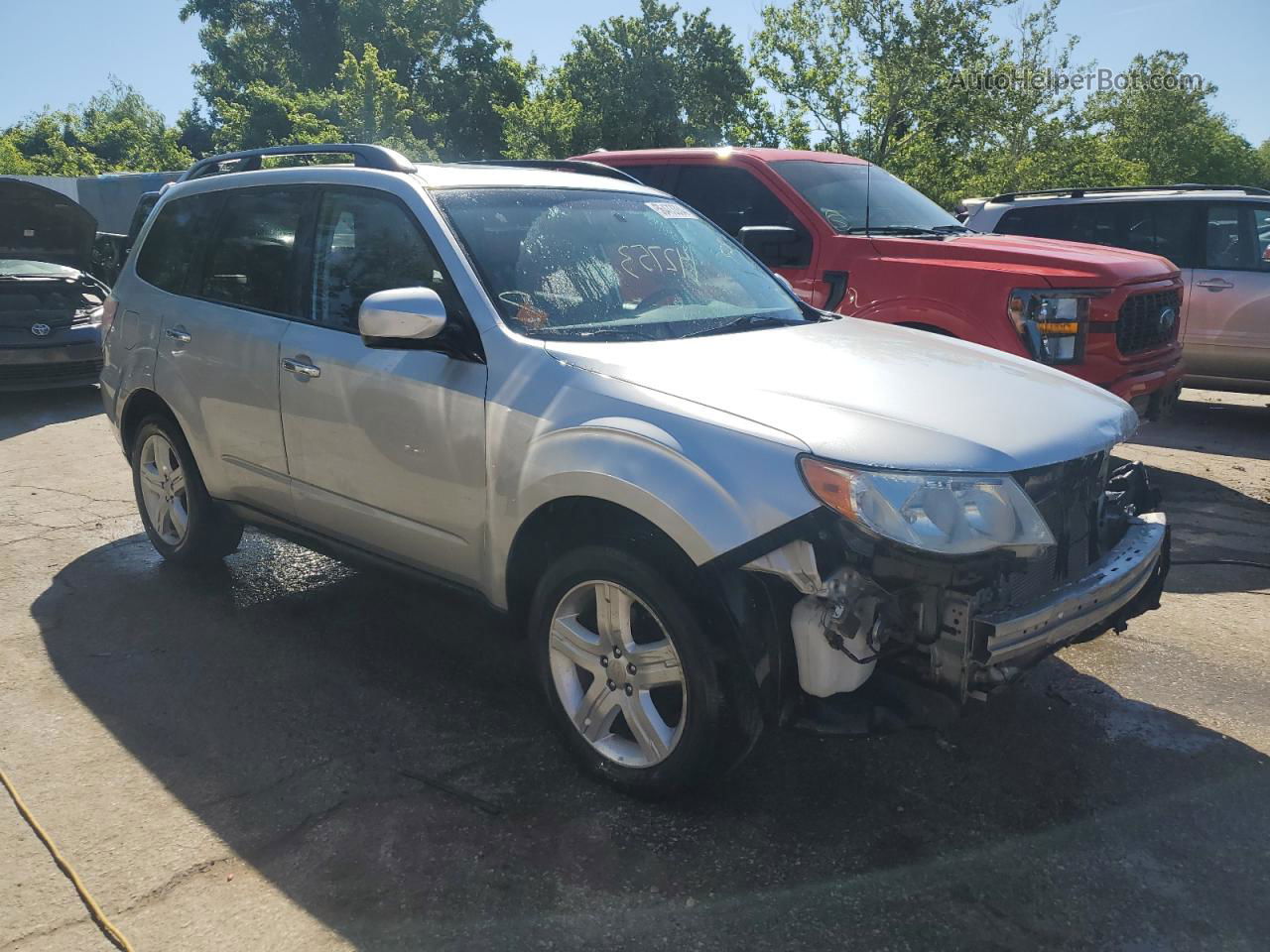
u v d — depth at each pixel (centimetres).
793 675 272
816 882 267
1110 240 886
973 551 257
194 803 302
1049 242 684
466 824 292
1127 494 347
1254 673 391
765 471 265
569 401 303
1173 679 386
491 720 354
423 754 331
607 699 304
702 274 404
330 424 372
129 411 492
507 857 277
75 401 982
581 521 303
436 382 335
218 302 438
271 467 408
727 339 347
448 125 5409
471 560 336
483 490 323
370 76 3709
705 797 304
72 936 246
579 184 415
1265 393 848
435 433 335
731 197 700
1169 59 4041
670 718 301
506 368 321
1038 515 269
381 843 283
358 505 372
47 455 755
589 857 277
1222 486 680
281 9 5469
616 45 4369
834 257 650
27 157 6150
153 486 494
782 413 279
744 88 4400
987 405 299
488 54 5478
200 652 409
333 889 264
